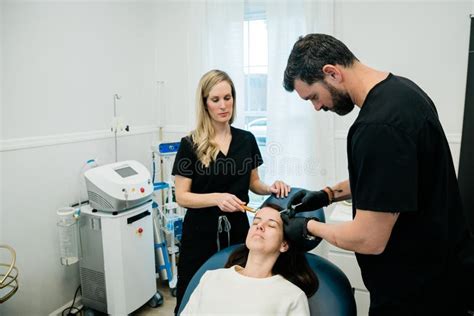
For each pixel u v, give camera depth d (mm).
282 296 1135
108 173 2035
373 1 2168
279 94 2387
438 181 910
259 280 1200
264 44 2504
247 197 1669
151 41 2916
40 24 2018
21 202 1967
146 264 2215
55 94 2125
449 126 2092
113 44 2531
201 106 1589
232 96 1601
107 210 2014
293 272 1222
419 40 2098
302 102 2350
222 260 1355
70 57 2209
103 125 2480
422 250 943
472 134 1867
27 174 1987
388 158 835
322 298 1141
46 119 2080
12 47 1879
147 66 2883
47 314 2148
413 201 840
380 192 840
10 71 1876
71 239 2129
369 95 929
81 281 2205
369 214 860
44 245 2104
